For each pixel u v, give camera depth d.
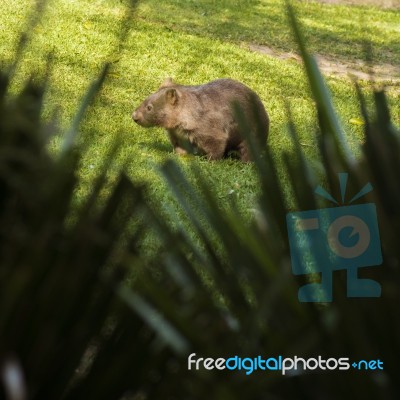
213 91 17.34
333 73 28.44
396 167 3.96
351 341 3.72
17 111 4.18
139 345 4.08
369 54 4.48
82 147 4.64
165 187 13.40
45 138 4.29
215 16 33.97
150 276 4.02
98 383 4.04
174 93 16.84
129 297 4.05
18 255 3.84
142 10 32.16
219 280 4.15
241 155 17.56
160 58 25.06
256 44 31.00
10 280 3.73
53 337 3.84
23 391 3.57
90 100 4.82
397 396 3.69
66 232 4.07
